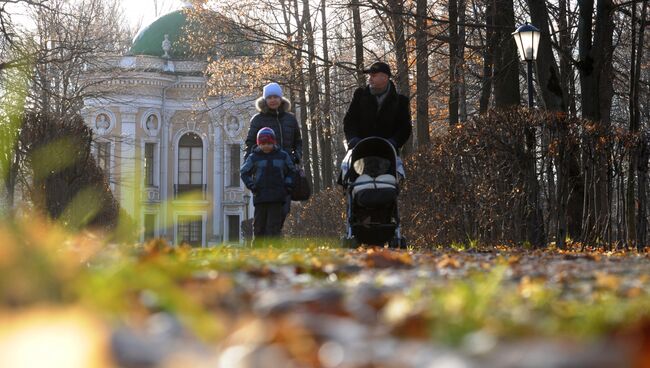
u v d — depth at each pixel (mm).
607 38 34031
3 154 31562
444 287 6441
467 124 24578
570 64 43594
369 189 19688
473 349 2850
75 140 31641
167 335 3621
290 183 22047
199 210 115688
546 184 23812
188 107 114250
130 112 111375
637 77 37375
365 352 3062
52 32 62656
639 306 4996
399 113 20641
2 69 46156
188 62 113812
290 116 22984
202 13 62000
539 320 4578
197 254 11039
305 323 3506
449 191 25188
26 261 4520
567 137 22234
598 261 13000
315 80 59125
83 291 4250
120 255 8617
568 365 2525
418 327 3668
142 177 112188
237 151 115688
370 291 6176
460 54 44812
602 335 4070
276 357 3080
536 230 22438
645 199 23391
